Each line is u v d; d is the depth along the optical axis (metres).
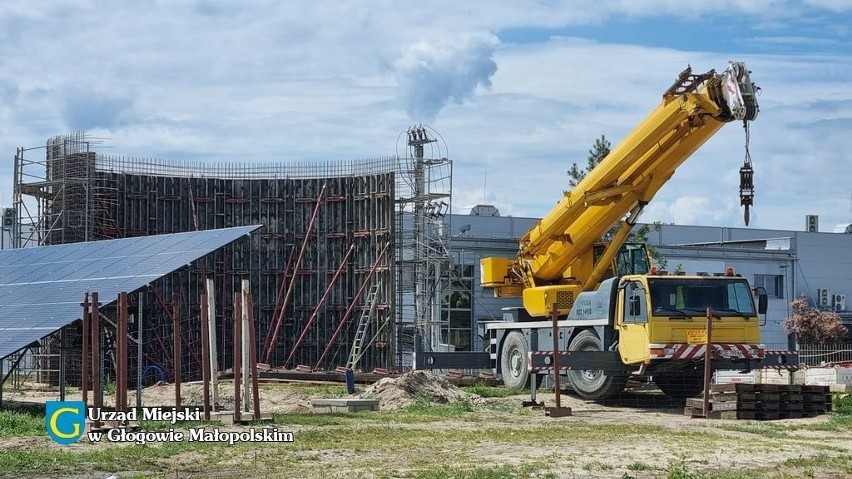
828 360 54.22
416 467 18.36
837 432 24.69
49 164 51.72
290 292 53.22
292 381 42.44
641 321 30.22
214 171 54.12
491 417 28.17
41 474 17.73
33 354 42.91
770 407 27.83
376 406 30.39
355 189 53.03
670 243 76.75
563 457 19.70
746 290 30.83
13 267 33.91
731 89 29.80
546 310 35.88
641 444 21.78
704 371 30.14
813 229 85.12
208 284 25.41
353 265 52.66
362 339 51.12
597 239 35.97
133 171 52.28
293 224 53.91
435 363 37.59
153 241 31.02
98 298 25.73
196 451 20.38
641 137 32.28
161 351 49.59
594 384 32.66
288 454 20.00
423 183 51.31
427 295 50.59
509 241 56.97
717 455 20.14
